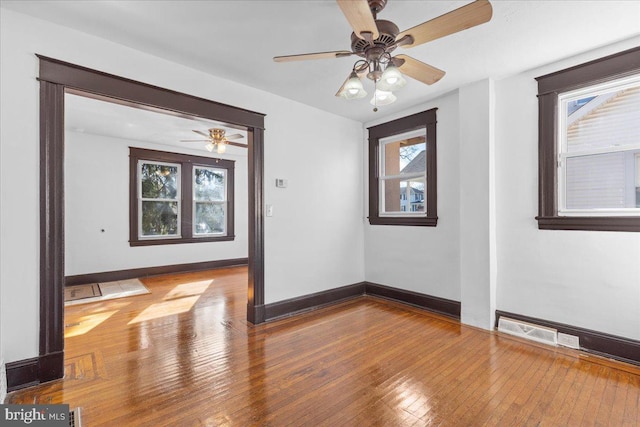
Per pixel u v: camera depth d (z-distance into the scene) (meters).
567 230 2.59
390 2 1.87
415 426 1.64
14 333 1.97
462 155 3.15
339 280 4.04
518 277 2.88
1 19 1.94
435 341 2.72
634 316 2.29
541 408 1.78
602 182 2.49
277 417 1.72
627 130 2.38
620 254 2.34
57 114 2.11
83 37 2.21
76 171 4.84
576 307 2.55
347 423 1.67
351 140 4.22
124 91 2.38
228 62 2.64
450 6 1.92
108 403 1.84
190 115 2.76
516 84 2.88
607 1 1.85
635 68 2.25
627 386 1.99
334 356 2.45
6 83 1.95
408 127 3.79
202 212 6.30
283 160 3.46
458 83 3.07
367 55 1.80
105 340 2.75
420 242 3.67
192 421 1.69
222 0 1.86
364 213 4.37
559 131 2.66
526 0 1.85
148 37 2.27
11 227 1.97
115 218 5.19
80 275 4.86
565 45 2.37
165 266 5.70
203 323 3.20
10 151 1.96
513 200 2.91
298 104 3.59
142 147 5.47
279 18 2.04
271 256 3.35
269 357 2.43
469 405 1.82
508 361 2.34
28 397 1.89
